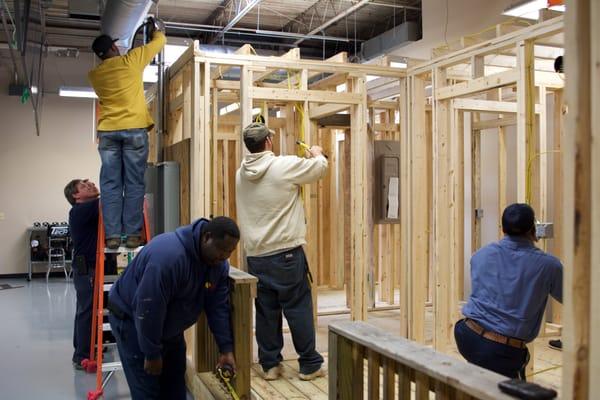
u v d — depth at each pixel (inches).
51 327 262.5
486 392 54.8
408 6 353.7
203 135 175.9
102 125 169.5
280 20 386.9
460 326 109.9
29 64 289.0
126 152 170.7
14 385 183.2
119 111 168.9
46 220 420.2
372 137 259.6
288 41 428.1
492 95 234.4
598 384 47.3
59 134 422.9
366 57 371.6
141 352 103.0
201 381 111.0
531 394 52.2
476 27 265.1
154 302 93.0
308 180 154.6
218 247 94.3
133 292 101.0
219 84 216.5
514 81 157.2
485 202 275.9
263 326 161.6
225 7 360.5
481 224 273.9
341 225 316.8
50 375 193.3
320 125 236.5
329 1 347.6
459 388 57.9
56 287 374.0
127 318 103.1
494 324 103.9
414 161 200.5
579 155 48.8
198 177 174.6
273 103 231.3
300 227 157.0
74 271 198.7
